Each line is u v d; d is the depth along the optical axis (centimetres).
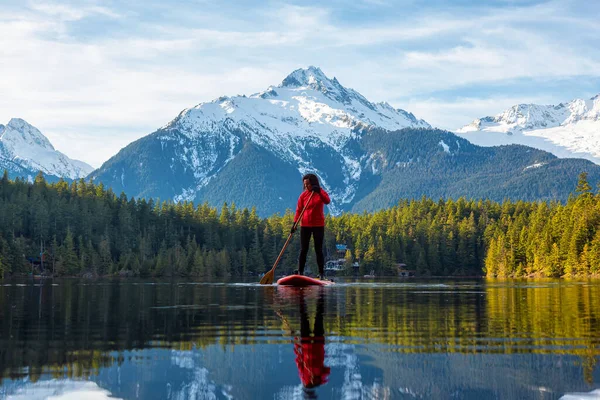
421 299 1438
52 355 616
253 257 15288
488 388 491
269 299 1412
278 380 513
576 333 796
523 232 12825
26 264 11269
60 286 2817
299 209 2206
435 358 611
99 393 468
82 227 13725
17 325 864
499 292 2008
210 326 854
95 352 635
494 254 13925
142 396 459
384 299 1416
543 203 17575
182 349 654
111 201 15825
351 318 962
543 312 1129
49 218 13300
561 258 10712
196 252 13638
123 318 962
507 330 826
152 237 15225
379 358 608
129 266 12781
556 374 542
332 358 605
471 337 753
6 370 546
